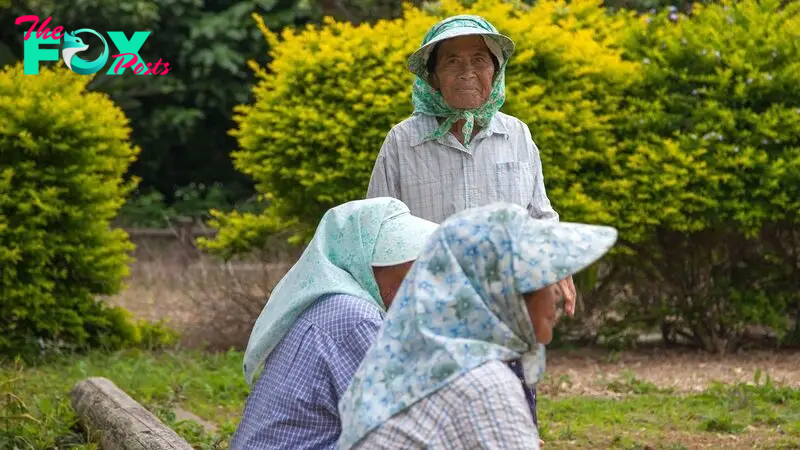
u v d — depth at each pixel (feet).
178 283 68.03
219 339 50.55
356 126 44.80
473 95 23.66
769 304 47.93
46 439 27.86
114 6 81.56
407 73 45.29
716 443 31.17
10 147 45.16
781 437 31.65
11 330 45.75
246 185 98.89
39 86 46.47
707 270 48.73
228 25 87.04
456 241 12.26
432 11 48.88
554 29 46.09
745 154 45.34
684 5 74.02
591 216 45.44
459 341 12.09
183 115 87.40
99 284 47.75
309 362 14.87
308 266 15.72
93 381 31.30
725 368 44.55
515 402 11.92
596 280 49.21
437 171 24.13
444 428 11.96
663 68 47.11
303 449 14.66
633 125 46.88
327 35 46.55
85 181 46.16
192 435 30.53
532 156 24.62
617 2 73.77
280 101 46.37
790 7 49.37
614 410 35.86
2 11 82.17
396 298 12.76
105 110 47.55
